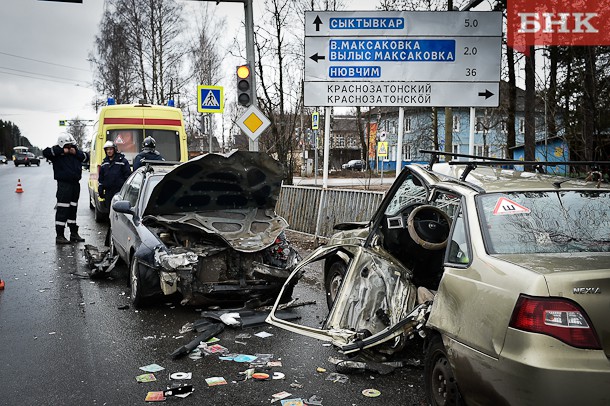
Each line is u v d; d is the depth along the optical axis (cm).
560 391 301
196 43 4156
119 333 619
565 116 1201
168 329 636
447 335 386
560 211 412
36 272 926
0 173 5162
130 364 526
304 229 1344
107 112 1566
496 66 1175
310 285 882
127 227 810
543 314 314
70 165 1213
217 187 759
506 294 337
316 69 1180
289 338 611
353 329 538
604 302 315
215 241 729
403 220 564
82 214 1848
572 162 461
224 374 504
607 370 302
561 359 305
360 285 561
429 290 520
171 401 445
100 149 1548
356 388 473
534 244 383
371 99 1186
